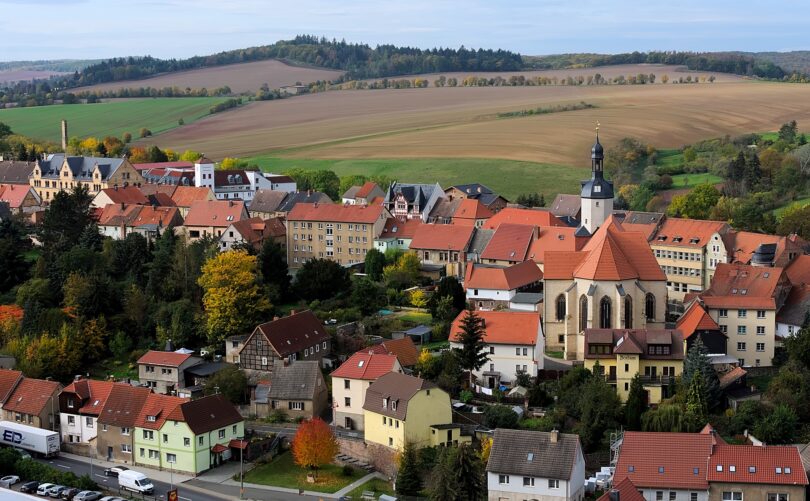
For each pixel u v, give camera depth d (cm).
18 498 17625
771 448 16600
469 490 17425
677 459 16775
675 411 19112
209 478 19725
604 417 19662
